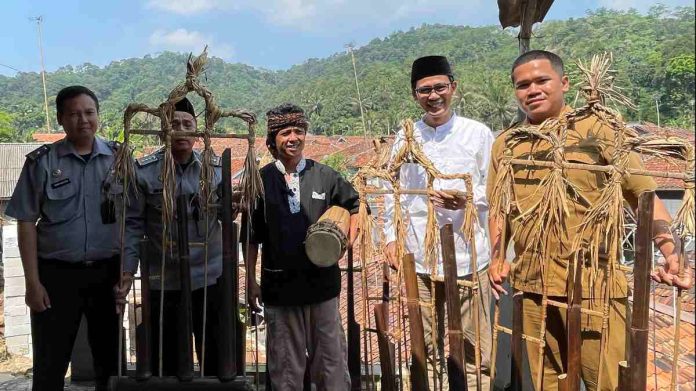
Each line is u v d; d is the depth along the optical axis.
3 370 5.00
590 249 2.53
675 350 2.43
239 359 3.13
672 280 2.41
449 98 3.56
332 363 3.15
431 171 2.99
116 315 3.52
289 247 3.09
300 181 3.14
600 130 2.58
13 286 6.08
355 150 31.97
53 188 3.36
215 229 3.42
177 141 3.24
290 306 3.11
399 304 3.08
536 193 2.65
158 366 3.32
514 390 2.76
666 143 2.36
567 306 2.55
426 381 2.97
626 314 2.68
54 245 3.37
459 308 2.81
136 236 3.32
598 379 2.52
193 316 3.47
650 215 2.28
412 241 3.56
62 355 3.43
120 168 2.97
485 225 3.60
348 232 3.06
